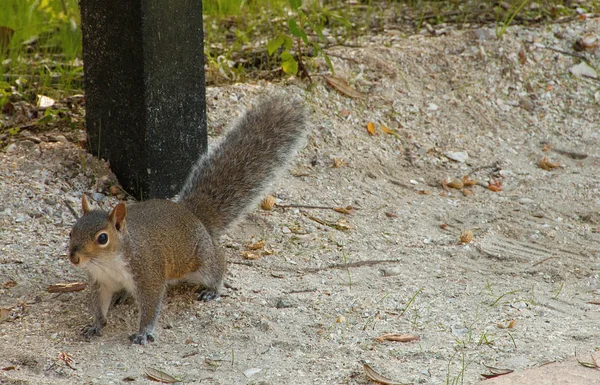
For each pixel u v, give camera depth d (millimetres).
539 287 9695
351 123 13570
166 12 10570
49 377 7445
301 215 11305
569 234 11266
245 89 13633
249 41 15422
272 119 10688
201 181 10086
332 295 9281
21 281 9156
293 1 12930
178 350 8094
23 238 9977
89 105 11359
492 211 11812
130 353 7996
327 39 15594
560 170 13219
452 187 12516
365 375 7453
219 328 8516
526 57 15594
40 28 15008
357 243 10711
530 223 11523
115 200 11070
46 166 11328
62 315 8641
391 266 10117
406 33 16188
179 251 8758
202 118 11383
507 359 7773
